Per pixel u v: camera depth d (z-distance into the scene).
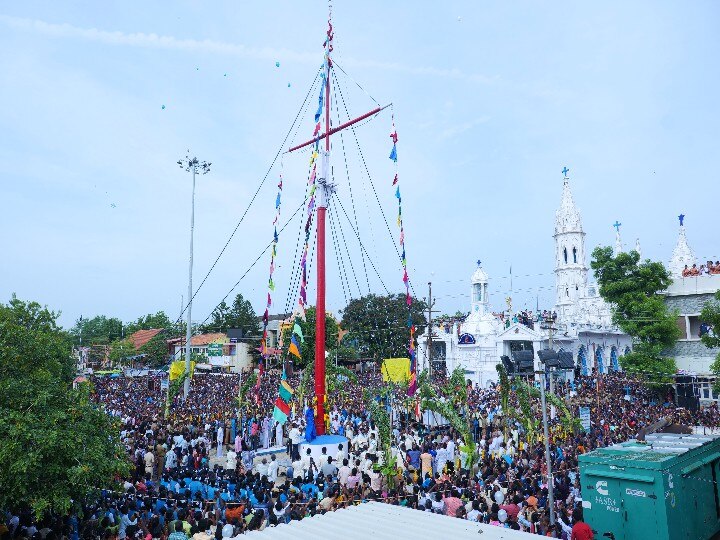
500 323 67.25
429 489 17.38
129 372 79.56
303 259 29.20
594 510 14.23
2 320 15.98
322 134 31.77
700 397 46.50
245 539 8.27
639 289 47.75
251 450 28.88
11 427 12.84
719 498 15.88
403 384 39.84
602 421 31.25
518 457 22.67
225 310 97.81
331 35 32.12
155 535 13.73
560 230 87.12
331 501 15.67
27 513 15.02
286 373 28.33
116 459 14.88
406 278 30.14
